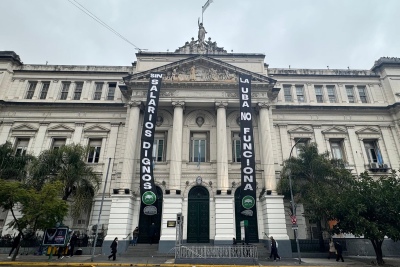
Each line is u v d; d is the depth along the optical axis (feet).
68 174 67.41
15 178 72.43
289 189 70.03
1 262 51.19
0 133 89.56
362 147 92.17
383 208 53.78
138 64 93.97
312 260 61.46
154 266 50.39
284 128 93.71
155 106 80.18
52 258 58.23
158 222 76.54
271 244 63.52
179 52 98.58
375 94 100.42
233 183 81.61
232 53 96.37
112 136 90.12
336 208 56.24
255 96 87.40
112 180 83.61
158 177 81.20
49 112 93.30
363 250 73.51
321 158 70.03
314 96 99.71
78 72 100.32
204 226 75.92
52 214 53.52
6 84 96.73
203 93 86.38
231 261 52.90
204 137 88.63
